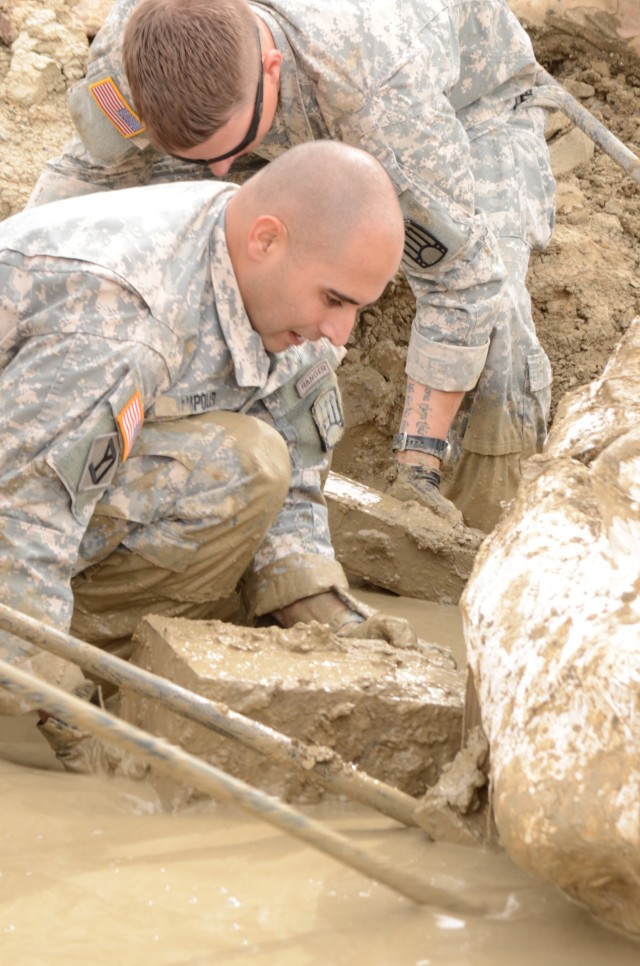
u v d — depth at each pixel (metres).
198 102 3.93
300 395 4.12
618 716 2.14
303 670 3.27
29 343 3.43
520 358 5.68
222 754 3.14
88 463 3.36
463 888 2.56
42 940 2.30
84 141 4.90
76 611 3.79
